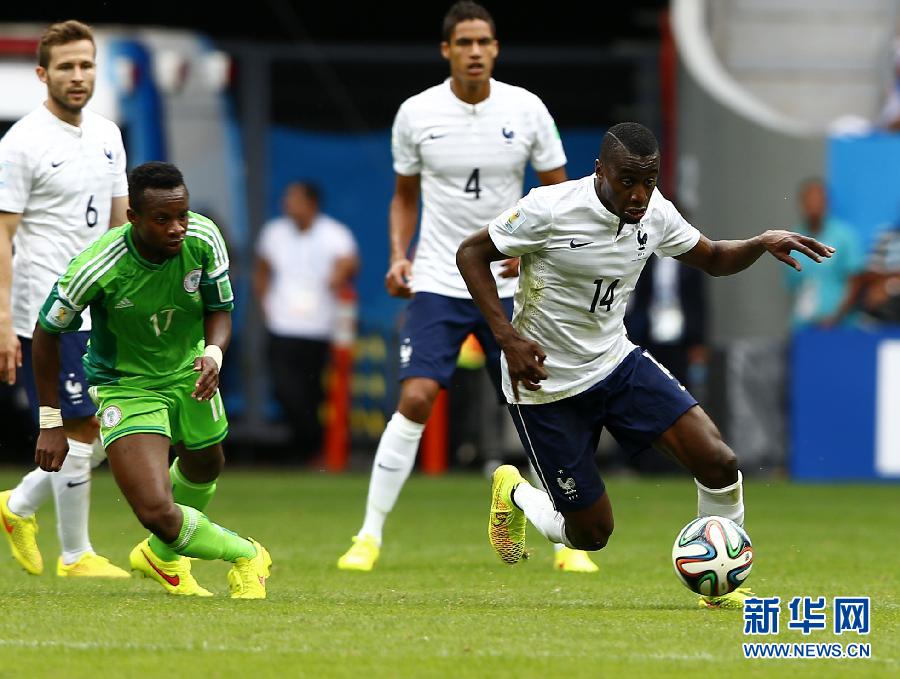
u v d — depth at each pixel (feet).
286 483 179.42
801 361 182.09
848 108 231.09
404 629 68.33
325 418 205.36
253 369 208.13
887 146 194.70
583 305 77.15
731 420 183.83
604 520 80.79
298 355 197.57
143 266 75.61
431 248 101.60
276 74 213.25
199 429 80.79
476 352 193.98
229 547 78.54
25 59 200.85
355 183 216.74
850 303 193.16
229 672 58.13
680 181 209.05
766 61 231.50
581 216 74.90
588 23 253.44
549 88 218.59
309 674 57.88
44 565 102.53
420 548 111.86
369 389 210.18
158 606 75.20
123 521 132.46
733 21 231.91
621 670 59.26
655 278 184.14
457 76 100.48
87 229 93.30
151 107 205.98
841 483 179.93
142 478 75.72
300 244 196.24
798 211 197.16
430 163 100.94
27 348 93.45
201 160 208.64
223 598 79.25
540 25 254.47
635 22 251.60
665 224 77.00
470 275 76.07
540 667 59.57
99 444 94.68
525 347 74.95
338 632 67.21
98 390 78.23
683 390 78.43
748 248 77.71
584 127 219.00
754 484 177.27
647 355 79.61
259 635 66.13
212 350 77.10
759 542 117.19
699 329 184.34
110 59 203.10
